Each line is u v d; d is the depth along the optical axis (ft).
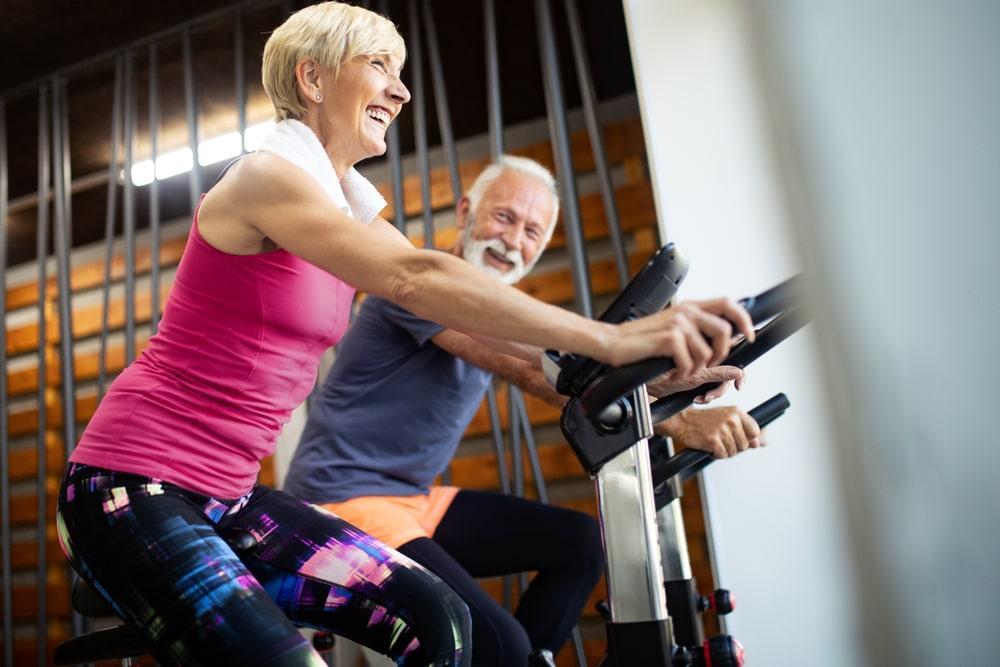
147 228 15.51
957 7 1.02
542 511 6.10
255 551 4.15
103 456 3.79
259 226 3.61
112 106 12.09
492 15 8.77
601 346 2.89
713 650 3.05
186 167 13.17
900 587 0.94
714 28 6.91
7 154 13.19
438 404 5.91
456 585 5.22
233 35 10.68
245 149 9.80
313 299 4.05
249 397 4.00
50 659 14.40
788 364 6.14
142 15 10.37
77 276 15.97
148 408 3.88
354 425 5.79
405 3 10.09
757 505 6.14
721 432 4.64
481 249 6.82
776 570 6.04
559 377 3.20
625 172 12.66
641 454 3.21
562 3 10.16
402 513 5.64
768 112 1.01
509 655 5.07
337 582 4.09
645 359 2.86
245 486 4.15
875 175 1.00
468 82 11.82
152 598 3.49
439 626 3.95
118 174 13.47
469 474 12.61
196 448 3.90
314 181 3.65
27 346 16.08
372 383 5.87
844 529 0.98
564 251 12.82
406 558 4.24
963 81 1.01
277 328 3.97
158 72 11.39
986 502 0.94
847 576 1.01
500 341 5.03
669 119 6.88
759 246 6.47
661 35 7.04
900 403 0.95
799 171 0.98
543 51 8.44
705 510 6.26
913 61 1.02
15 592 15.08
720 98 6.78
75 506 3.74
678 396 3.99
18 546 15.24
